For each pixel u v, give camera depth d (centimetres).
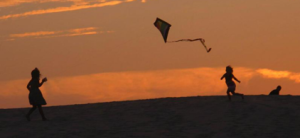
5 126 5772
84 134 5253
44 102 6122
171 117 6062
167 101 7169
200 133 5184
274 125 5444
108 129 5506
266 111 6138
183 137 5025
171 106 6756
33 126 5731
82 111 6756
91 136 5153
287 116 5844
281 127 5347
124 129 5478
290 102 6644
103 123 5875
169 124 5691
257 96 7206
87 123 5884
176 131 5309
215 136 5034
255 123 5566
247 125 5478
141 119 6038
